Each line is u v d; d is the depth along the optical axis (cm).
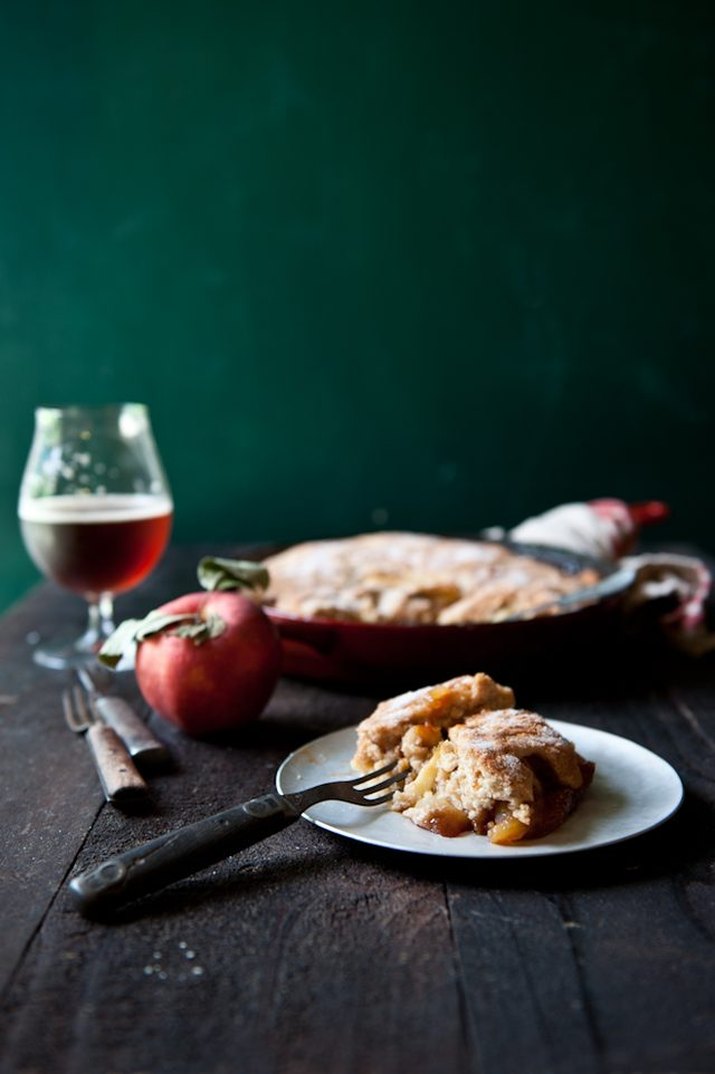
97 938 54
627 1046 46
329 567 97
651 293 175
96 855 61
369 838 59
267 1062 46
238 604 75
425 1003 49
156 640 74
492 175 172
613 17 169
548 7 169
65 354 176
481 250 174
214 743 74
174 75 170
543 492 180
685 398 177
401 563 99
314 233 174
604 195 172
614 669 87
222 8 169
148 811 65
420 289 175
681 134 171
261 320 176
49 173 172
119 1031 48
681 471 179
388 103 171
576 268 174
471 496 180
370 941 54
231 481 180
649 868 59
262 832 58
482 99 171
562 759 61
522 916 55
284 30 169
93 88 170
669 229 173
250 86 170
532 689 82
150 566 91
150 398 177
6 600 181
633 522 110
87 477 89
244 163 172
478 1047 46
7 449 177
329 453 179
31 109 171
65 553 88
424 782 62
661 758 67
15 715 80
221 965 53
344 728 73
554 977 51
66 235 173
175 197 173
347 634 79
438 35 170
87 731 76
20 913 56
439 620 89
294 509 181
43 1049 47
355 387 177
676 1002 49
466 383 177
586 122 171
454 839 59
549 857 58
